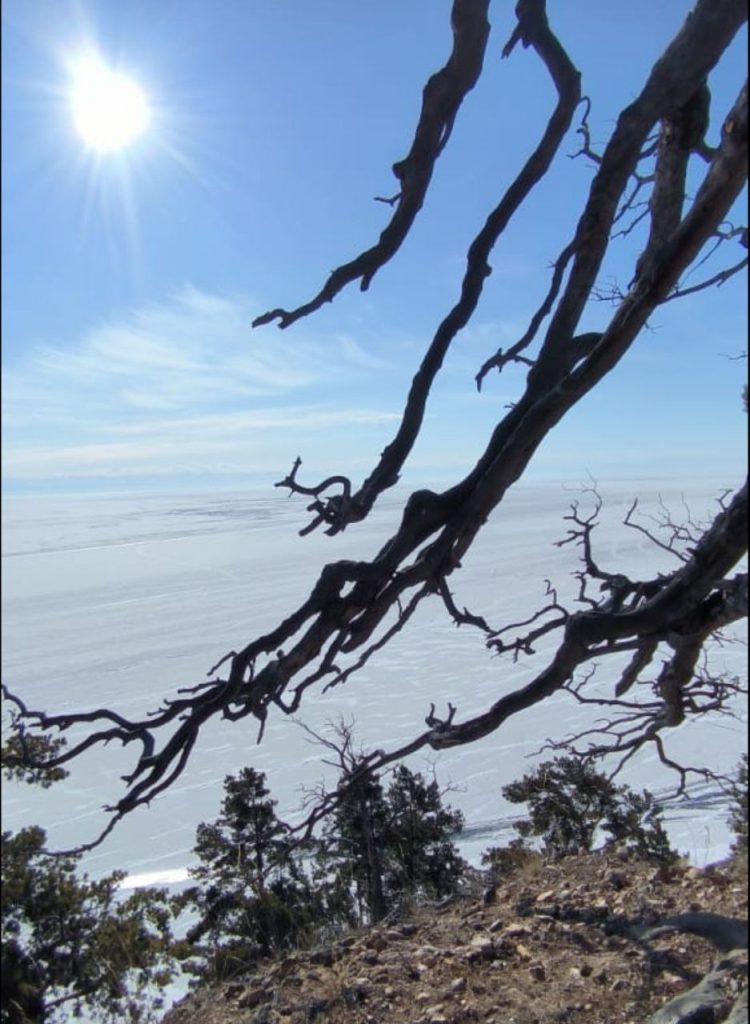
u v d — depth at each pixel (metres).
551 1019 4.25
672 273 2.89
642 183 4.20
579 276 3.71
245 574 142.12
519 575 100.38
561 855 7.45
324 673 4.03
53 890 11.92
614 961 4.78
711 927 4.85
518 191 4.17
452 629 70.00
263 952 7.48
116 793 38.06
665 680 3.71
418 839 11.64
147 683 67.06
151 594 127.81
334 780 35.47
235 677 3.92
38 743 11.06
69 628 101.69
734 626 27.23
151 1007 9.91
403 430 4.25
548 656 58.97
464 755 38.75
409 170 4.17
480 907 6.12
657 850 8.79
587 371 3.28
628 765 32.00
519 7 4.02
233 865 10.69
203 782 38.38
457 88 4.06
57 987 11.60
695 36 3.11
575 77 4.06
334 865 10.34
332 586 3.86
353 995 4.82
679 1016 3.83
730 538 2.57
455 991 4.71
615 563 96.00
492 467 3.73
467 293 4.22
